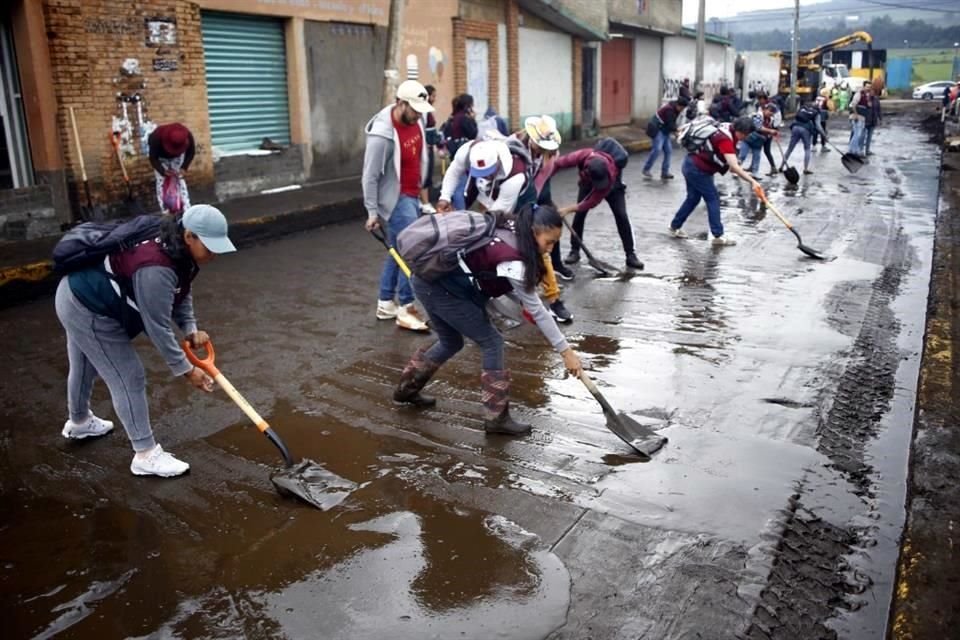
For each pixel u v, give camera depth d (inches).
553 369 211.5
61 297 148.4
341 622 115.7
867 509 144.3
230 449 169.2
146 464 157.6
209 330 246.5
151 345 234.4
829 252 335.9
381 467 160.4
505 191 226.2
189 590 123.7
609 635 112.1
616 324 247.6
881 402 190.1
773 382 199.6
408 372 184.5
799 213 431.5
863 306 260.1
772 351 220.8
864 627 114.3
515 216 159.8
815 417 179.9
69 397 167.3
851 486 151.9
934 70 2908.5
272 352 226.5
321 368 214.1
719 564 127.1
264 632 114.3
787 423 177.2
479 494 149.3
